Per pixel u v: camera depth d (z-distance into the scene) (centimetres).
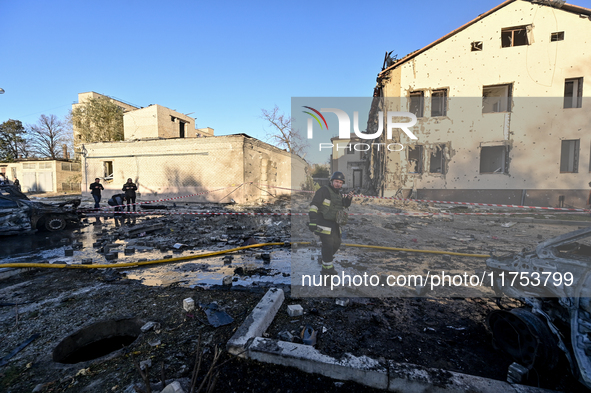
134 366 220
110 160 1862
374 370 195
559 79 1341
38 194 2567
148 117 2642
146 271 458
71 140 3744
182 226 859
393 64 1523
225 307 319
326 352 235
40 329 278
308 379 204
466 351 239
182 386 192
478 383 184
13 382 205
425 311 312
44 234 782
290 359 213
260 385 198
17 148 3681
